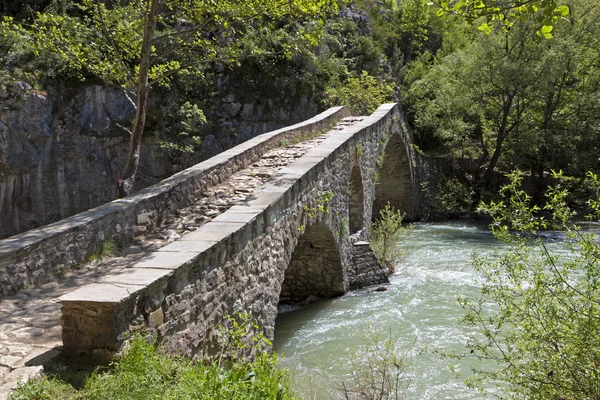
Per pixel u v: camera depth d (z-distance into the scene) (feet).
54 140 55.26
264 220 21.75
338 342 28.81
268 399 12.61
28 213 53.93
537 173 83.05
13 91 52.70
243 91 66.13
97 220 20.71
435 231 65.10
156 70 35.99
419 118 89.76
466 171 81.20
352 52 91.04
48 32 34.35
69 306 12.37
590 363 13.21
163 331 14.06
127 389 11.16
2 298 16.99
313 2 31.78
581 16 74.49
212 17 31.94
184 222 24.26
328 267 37.50
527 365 14.88
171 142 59.31
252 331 20.07
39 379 11.51
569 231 14.94
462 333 29.45
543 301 14.49
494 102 78.74
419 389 22.70
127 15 35.60
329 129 51.49
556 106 79.25
